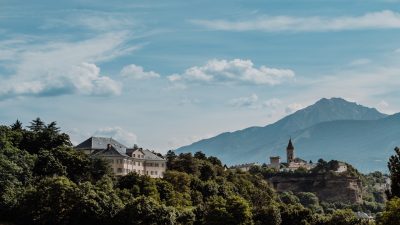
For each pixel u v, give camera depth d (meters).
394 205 198.38
